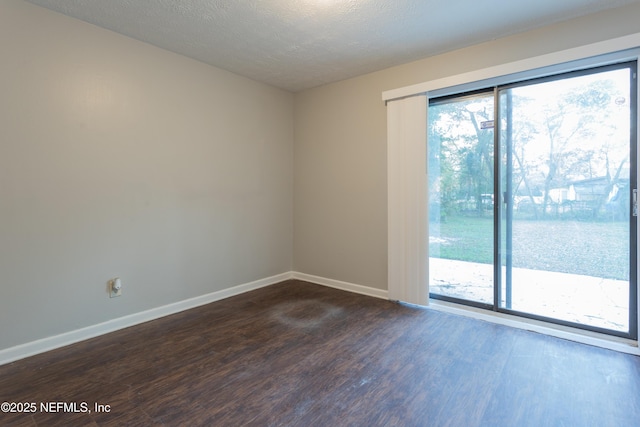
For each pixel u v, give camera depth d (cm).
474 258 308
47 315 236
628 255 240
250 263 381
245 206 373
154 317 295
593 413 167
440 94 307
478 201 304
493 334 258
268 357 225
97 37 255
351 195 372
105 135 261
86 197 253
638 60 221
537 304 277
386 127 341
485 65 281
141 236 285
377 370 208
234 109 356
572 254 261
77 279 250
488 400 178
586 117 251
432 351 231
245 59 317
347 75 360
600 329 249
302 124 416
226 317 298
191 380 198
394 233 332
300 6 227
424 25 253
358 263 370
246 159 371
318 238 407
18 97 219
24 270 225
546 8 229
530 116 274
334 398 180
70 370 209
